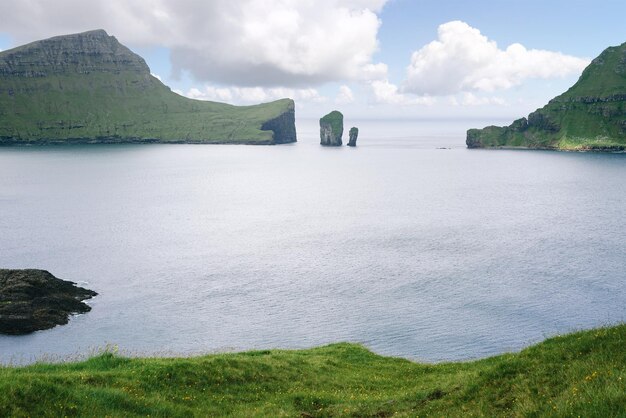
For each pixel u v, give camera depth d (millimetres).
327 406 26250
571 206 199125
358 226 166000
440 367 38062
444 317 82250
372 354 43500
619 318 78875
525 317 80875
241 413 24109
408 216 184375
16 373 24531
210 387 27359
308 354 42094
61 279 104062
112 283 104812
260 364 32312
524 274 104500
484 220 171500
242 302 92500
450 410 21594
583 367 20297
